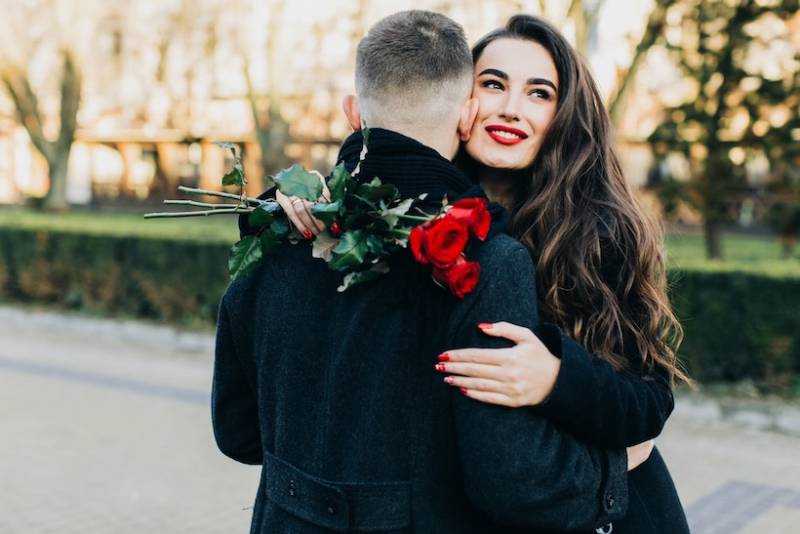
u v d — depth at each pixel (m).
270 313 1.45
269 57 15.69
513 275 1.29
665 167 13.39
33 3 18.80
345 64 18.34
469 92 1.43
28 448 5.20
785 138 8.57
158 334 8.98
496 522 1.30
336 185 1.30
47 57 22.45
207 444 5.40
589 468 1.32
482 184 1.94
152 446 5.32
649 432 1.43
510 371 1.23
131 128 25.16
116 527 4.05
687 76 8.86
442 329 1.29
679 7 8.72
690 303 6.42
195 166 25.61
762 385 6.34
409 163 1.34
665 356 1.68
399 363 1.30
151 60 22.23
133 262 9.84
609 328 1.61
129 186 27.05
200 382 7.14
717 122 8.80
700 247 13.38
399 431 1.30
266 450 1.47
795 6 8.10
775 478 4.88
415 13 1.42
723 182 8.85
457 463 1.30
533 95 1.78
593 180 1.81
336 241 1.35
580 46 9.41
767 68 8.68
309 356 1.38
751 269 6.31
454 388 1.26
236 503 4.41
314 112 19.19
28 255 10.75
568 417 1.29
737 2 8.39
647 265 1.71
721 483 4.78
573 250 1.67
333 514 1.32
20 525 4.02
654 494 1.66
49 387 6.82
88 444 5.32
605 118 1.86
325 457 1.33
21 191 28.77
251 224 1.39
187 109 21.92
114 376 7.29
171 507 4.32
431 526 1.29
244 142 22.09
